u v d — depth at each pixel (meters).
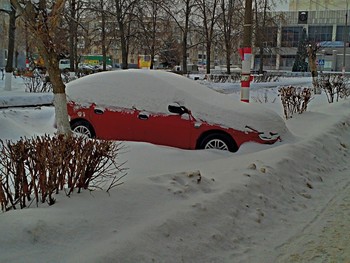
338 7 73.88
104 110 8.09
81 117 8.27
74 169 4.22
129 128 7.91
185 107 7.62
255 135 7.41
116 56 59.97
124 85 8.15
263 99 17.86
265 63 75.88
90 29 30.17
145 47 33.06
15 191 3.90
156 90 7.90
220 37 35.88
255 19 34.31
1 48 42.16
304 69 67.56
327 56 73.88
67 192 4.15
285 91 13.09
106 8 25.20
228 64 35.22
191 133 7.55
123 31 24.86
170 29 31.25
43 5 6.00
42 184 3.90
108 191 4.32
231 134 7.42
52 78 6.12
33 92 17.47
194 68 50.78
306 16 75.12
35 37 6.12
